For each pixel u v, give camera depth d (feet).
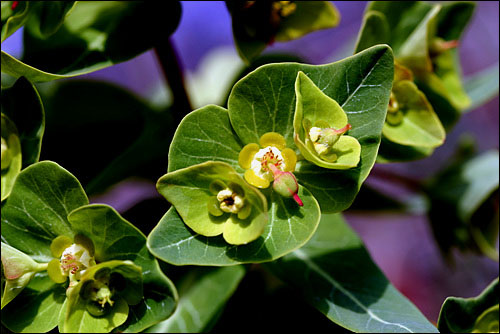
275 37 0.65
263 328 0.66
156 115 0.70
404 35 0.66
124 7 0.64
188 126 0.58
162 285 0.57
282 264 0.64
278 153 0.58
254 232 0.56
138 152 0.68
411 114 0.64
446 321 0.60
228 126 0.58
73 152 0.68
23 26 0.63
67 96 0.69
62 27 0.64
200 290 0.65
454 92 0.68
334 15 0.65
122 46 0.64
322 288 0.62
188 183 0.57
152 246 0.56
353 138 0.58
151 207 0.67
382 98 0.58
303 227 0.57
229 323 0.66
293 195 0.57
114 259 0.58
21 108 0.59
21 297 0.58
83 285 0.57
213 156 0.58
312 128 0.58
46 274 0.59
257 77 0.58
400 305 0.61
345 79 0.58
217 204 0.57
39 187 0.58
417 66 0.65
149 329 0.63
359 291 0.62
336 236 0.65
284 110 0.58
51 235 0.59
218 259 0.57
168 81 0.68
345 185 0.58
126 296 0.57
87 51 0.63
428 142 0.63
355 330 0.59
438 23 0.67
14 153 0.59
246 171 0.58
